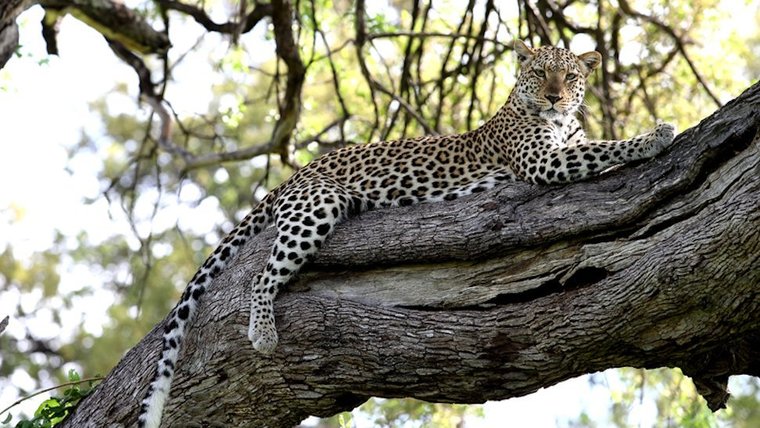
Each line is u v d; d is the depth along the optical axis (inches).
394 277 433.7
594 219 397.7
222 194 1302.9
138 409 449.1
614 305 377.4
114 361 1288.1
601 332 381.1
